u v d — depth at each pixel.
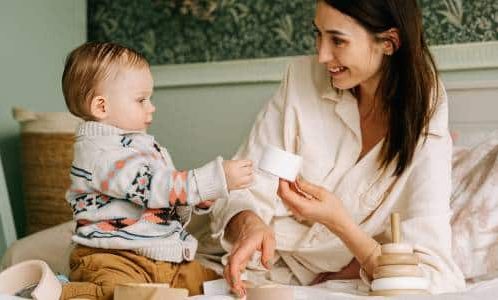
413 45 2.00
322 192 1.86
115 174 1.71
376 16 1.93
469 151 2.51
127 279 1.67
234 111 3.48
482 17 3.11
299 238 2.12
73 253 1.75
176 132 3.57
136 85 1.83
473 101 2.95
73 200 1.78
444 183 2.00
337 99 2.12
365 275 1.87
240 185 1.73
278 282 2.15
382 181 2.05
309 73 2.20
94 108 1.82
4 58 3.38
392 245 1.72
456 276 1.92
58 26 3.59
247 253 1.75
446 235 1.94
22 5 3.45
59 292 1.59
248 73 3.44
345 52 1.96
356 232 1.86
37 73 3.51
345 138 2.11
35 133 3.25
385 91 2.04
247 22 3.48
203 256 2.20
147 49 3.64
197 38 3.55
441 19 3.16
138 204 1.76
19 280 1.63
